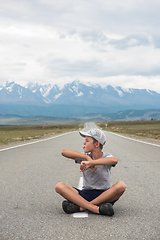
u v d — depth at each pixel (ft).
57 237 8.35
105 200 10.61
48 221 9.87
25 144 53.31
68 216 10.48
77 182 17.43
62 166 24.72
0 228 9.14
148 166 24.41
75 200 10.53
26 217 10.35
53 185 16.51
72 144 52.37
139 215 10.53
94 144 10.73
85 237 8.34
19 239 8.18
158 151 38.40
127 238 8.23
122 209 11.46
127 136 87.97
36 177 19.24
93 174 10.73
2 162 27.43
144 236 8.36
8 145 51.16
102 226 9.30
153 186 16.07
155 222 9.66
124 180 18.13
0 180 18.11
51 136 91.30
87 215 10.59
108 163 10.24
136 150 39.99
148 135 98.27
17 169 22.91
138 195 13.93
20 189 15.39
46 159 29.89
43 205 12.12
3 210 11.30
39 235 8.51
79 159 10.64
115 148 43.57
